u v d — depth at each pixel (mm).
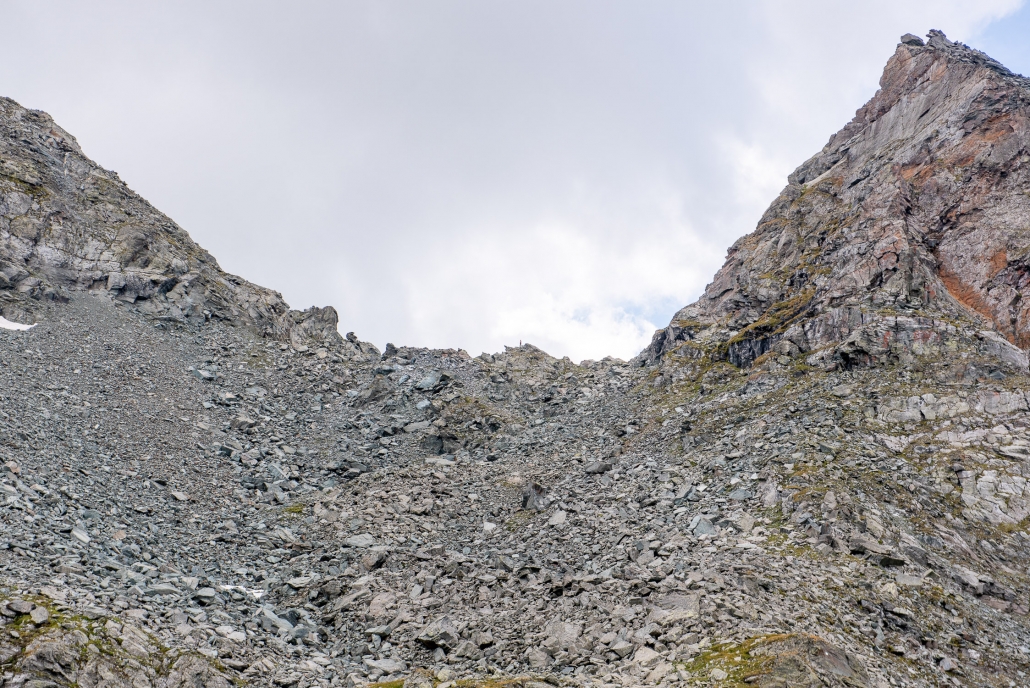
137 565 33438
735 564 33250
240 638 27594
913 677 25469
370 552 40406
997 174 72438
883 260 68688
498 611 32344
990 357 53594
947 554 35906
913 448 45438
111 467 45062
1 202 78938
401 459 62000
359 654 29500
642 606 29844
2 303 66562
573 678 24250
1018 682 26797
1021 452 42594
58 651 21641
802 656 22438
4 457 38812
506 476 55656
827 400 52844
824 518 36906
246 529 44344
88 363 61812
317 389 76312
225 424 61219
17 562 28359
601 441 62281
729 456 47562
